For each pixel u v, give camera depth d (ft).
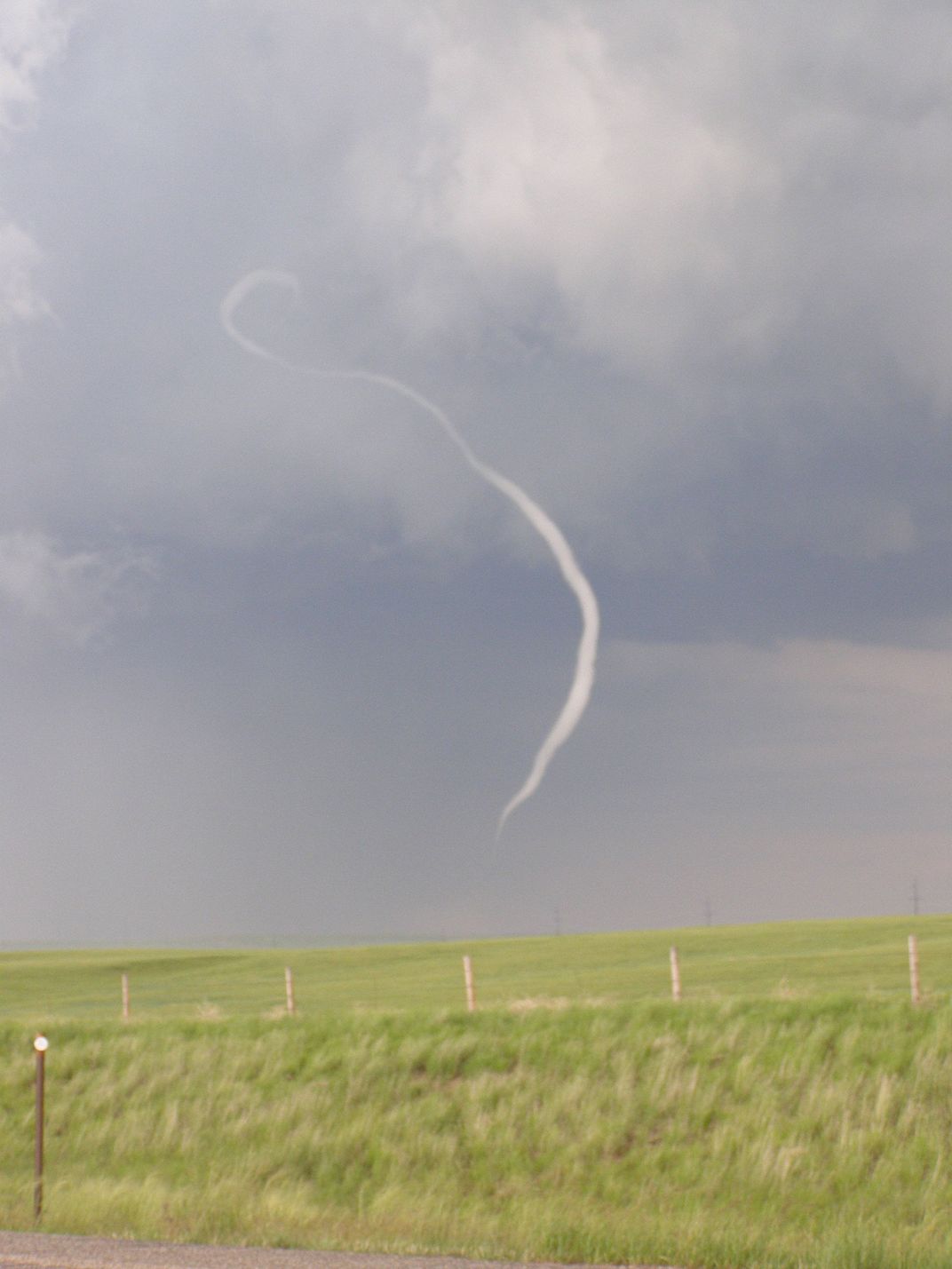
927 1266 46.16
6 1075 106.52
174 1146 92.89
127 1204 63.46
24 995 190.19
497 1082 93.61
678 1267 47.65
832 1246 48.52
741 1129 83.05
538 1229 53.52
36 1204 63.00
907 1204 73.26
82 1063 107.45
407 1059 98.17
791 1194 76.07
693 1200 76.95
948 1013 90.17
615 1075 91.35
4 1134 98.02
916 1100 81.87
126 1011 133.90
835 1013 93.97
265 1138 92.02
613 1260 48.60
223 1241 52.95
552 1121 87.71
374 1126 90.79
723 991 126.72
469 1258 46.80
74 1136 96.84
